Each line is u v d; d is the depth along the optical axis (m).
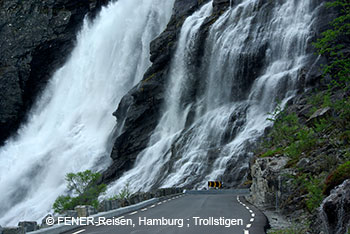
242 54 75.06
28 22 122.44
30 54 119.12
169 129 85.00
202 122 76.38
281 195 23.80
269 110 68.00
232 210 25.30
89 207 20.66
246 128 68.75
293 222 18.12
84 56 118.19
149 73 91.75
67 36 121.00
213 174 64.19
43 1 123.62
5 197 100.56
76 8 122.75
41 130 115.81
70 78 117.88
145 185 73.38
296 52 69.00
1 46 121.31
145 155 82.75
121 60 108.88
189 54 84.44
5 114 117.12
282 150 31.55
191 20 88.62
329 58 60.03
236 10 81.06
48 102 119.38
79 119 109.00
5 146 117.50
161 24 107.44
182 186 64.31
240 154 63.12
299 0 71.88
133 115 88.31
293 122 41.75
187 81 83.75
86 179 43.16
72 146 103.19
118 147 88.00
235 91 75.44
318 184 19.38
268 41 73.31
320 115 30.94
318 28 66.88
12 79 118.00
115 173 85.56
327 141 24.45
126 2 115.06
